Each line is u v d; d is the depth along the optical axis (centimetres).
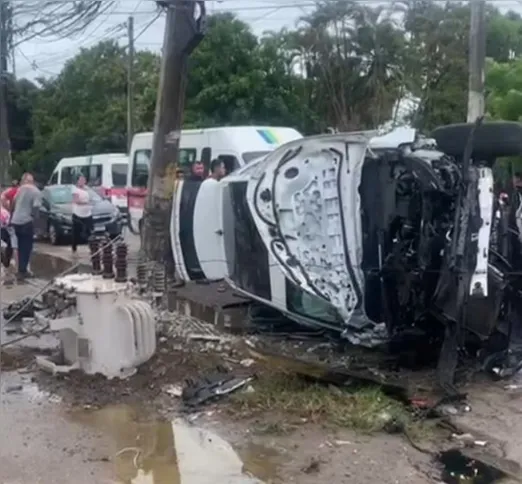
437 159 687
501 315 728
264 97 3105
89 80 4319
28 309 923
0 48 1736
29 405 648
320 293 758
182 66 1288
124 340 698
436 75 3428
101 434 588
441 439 577
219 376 692
